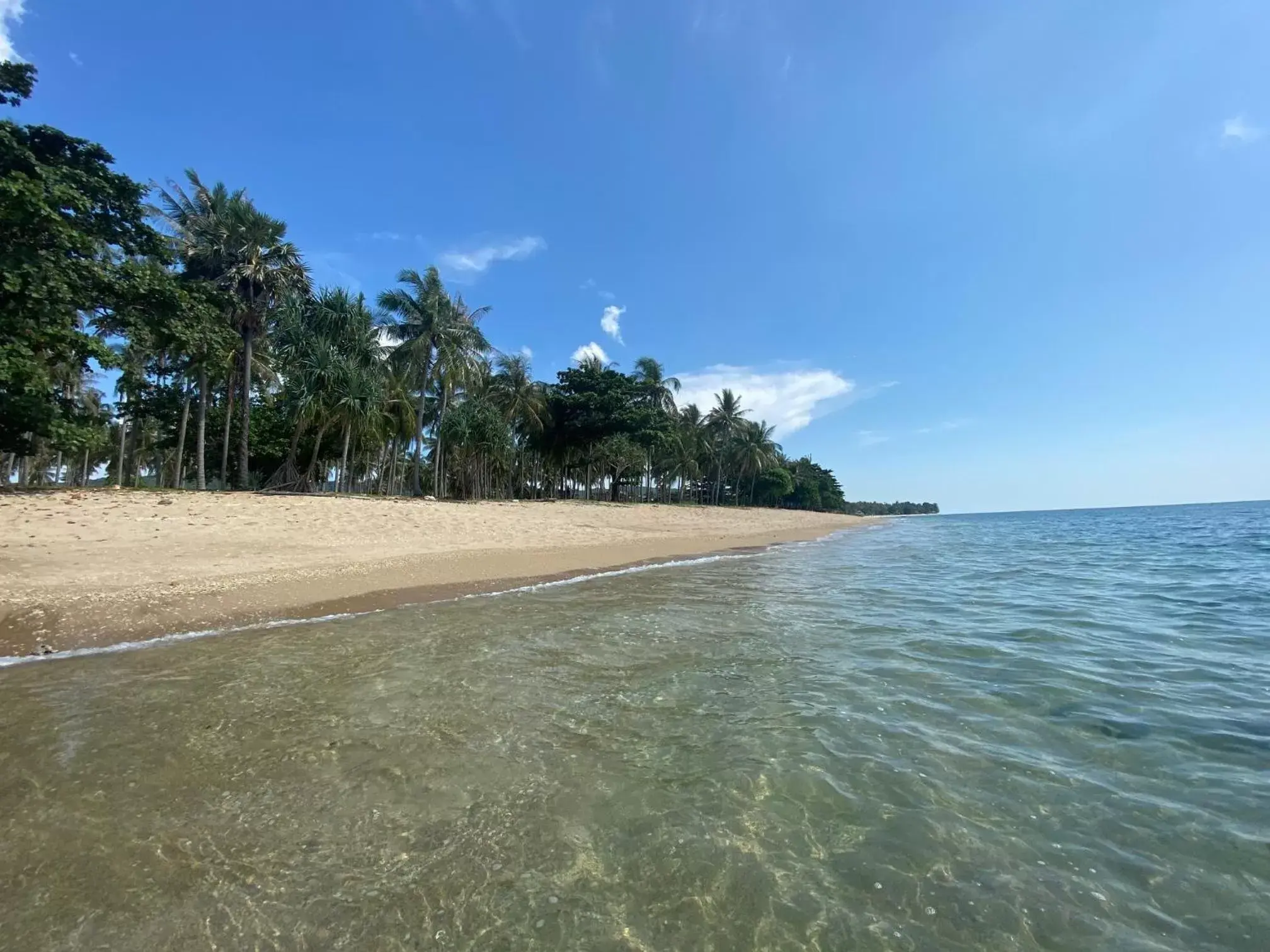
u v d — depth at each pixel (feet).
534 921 9.09
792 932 8.93
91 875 9.96
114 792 12.67
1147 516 245.45
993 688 19.66
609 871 10.28
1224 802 12.54
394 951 8.46
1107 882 10.05
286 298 95.30
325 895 9.57
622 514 114.62
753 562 61.77
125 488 68.39
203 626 28.04
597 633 27.27
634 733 16.03
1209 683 20.30
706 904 9.54
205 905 9.27
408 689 19.38
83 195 54.90
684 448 196.95
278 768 13.84
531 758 14.49
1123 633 27.76
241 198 89.66
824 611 32.99
